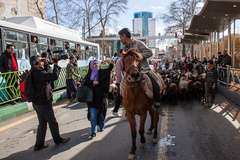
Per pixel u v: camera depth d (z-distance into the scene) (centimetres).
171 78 993
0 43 834
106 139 495
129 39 438
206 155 399
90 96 496
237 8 1180
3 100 741
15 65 809
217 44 1992
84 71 1371
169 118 656
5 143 494
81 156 413
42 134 450
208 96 800
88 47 1727
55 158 409
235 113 688
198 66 1567
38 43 1064
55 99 970
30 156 423
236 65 1502
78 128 583
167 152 416
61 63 1202
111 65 537
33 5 2733
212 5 1129
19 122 648
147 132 521
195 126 570
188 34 2255
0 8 2109
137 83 379
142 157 398
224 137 484
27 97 420
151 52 429
